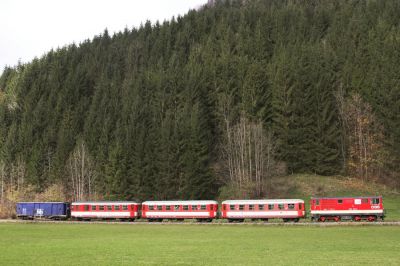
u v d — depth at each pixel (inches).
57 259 1264.8
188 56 6279.5
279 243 1647.4
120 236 2009.1
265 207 2893.7
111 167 4126.5
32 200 4266.7
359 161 4050.2
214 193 4013.3
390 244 1579.7
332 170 4050.2
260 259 1247.5
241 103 4475.9
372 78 4261.8
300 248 1489.9
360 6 6190.9
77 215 3383.4
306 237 1860.2
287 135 4141.2
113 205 3297.2
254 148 3959.2
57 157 4650.6
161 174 3973.9
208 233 2122.3
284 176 4077.3
